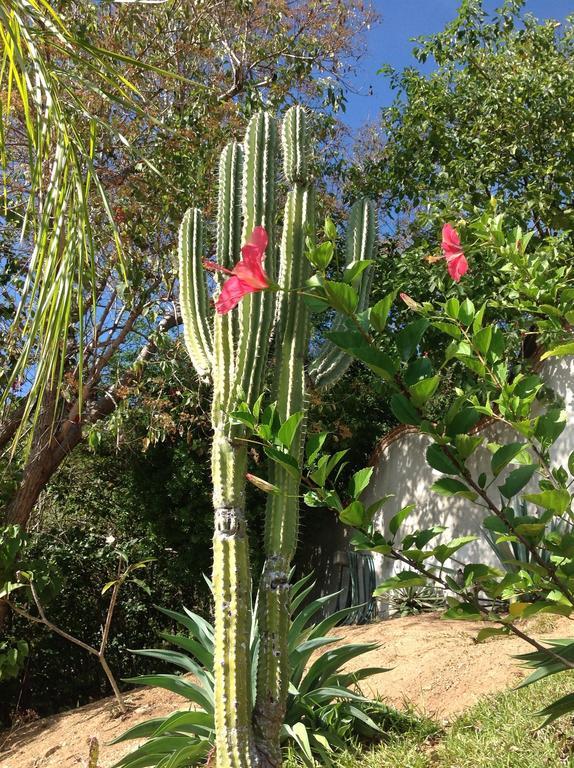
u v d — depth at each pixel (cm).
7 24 243
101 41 794
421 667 557
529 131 936
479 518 809
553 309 264
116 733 584
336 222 997
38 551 972
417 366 181
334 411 984
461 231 416
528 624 605
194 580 1009
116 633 1009
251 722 310
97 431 817
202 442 962
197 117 838
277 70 944
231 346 323
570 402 730
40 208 253
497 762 360
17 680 917
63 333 241
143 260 834
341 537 1018
